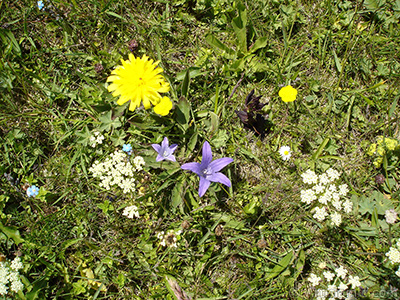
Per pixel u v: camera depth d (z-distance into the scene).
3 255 0.25
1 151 0.28
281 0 0.32
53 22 0.30
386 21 0.32
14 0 0.30
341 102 0.30
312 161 0.29
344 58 0.29
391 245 0.24
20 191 0.27
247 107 0.27
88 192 0.27
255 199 0.28
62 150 0.29
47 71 0.30
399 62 0.31
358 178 0.29
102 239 0.27
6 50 0.29
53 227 0.26
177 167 0.27
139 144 0.28
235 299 0.24
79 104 0.30
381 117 0.30
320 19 0.32
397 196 0.28
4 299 0.24
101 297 0.26
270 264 0.26
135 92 0.24
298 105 0.30
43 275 0.26
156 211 0.27
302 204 0.28
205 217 0.27
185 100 0.27
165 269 0.26
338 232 0.27
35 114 0.29
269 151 0.29
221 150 0.28
